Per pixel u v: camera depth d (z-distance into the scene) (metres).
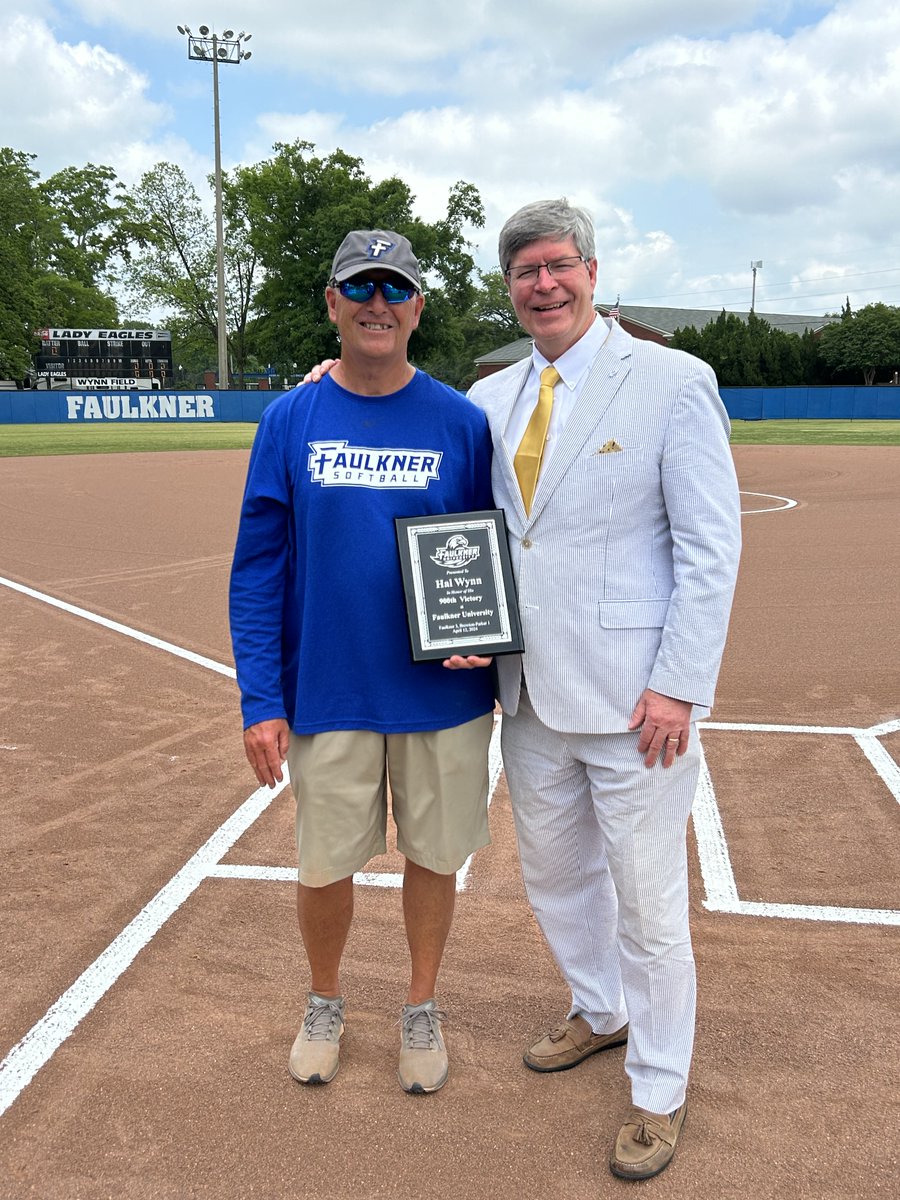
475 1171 2.13
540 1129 2.26
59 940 3.04
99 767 4.46
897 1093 2.36
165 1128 2.26
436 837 2.39
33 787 4.23
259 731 2.32
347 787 2.35
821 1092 2.37
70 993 2.77
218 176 44.03
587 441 2.14
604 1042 2.53
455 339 57.66
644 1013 2.20
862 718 5.07
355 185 54.47
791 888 3.34
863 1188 2.07
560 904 2.44
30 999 2.75
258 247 54.66
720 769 4.39
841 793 4.12
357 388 2.31
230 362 69.69
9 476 19.14
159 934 3.07
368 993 2.79
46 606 7.91
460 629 2.21
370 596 2.26
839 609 7.55
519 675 2.30
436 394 2.33
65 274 69.19
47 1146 2.21
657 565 2.17
